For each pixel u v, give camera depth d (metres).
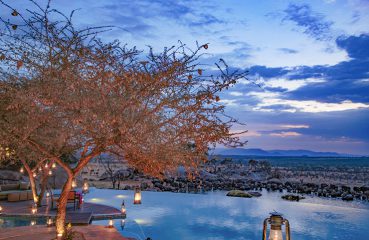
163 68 5.64
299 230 16.98
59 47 5.43
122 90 5.85
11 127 6.82
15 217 15.98
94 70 5.58
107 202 24.25
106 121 5.72
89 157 7.48
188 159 6.15
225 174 63.56
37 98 5.71
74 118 5.79
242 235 15.62
